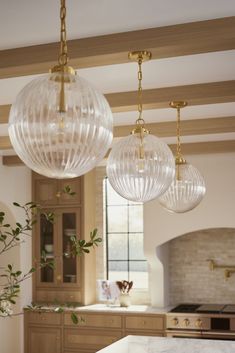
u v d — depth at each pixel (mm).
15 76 3629
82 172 2115
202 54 3492
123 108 4449
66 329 7422
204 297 7648
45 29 3094
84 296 7648
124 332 7141
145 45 3125
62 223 7820
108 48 3195
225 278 7570
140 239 8008
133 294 7863
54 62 3330
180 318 6883
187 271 7723
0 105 4781
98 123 1991
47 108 1927
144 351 4293
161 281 7453
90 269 7863
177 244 7781
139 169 3213
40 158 2020
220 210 7133
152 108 4500
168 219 7285
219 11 2889
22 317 7609
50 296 7785
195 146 6629
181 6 2809
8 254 7641
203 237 7680
